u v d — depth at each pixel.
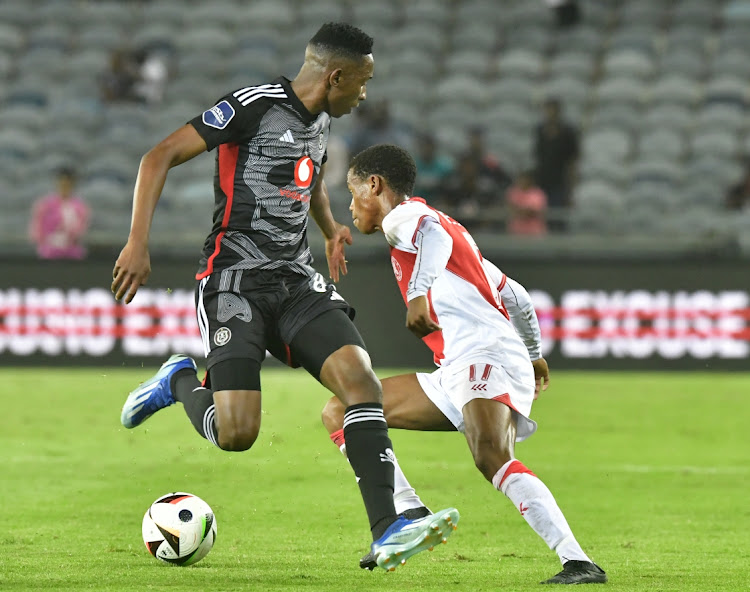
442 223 16.30
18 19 78.94
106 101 69.81
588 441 32.09
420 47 75.12
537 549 18.06
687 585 14.98
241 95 15.47
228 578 15.27
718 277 48.28
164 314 48.69
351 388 14.97
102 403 38.91
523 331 16.75
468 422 15.38
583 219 52.97
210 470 26.50
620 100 70.44
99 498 22.80
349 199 56.00
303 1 80.06
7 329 48.97
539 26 77.06
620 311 48.66
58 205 51.09
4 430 32.84
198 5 80.25
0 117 69.00
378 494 14.27
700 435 33.31
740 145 67.00
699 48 74.06
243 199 15.77
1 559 16.61
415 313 14.73
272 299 15.90
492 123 68.50
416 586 14.81
